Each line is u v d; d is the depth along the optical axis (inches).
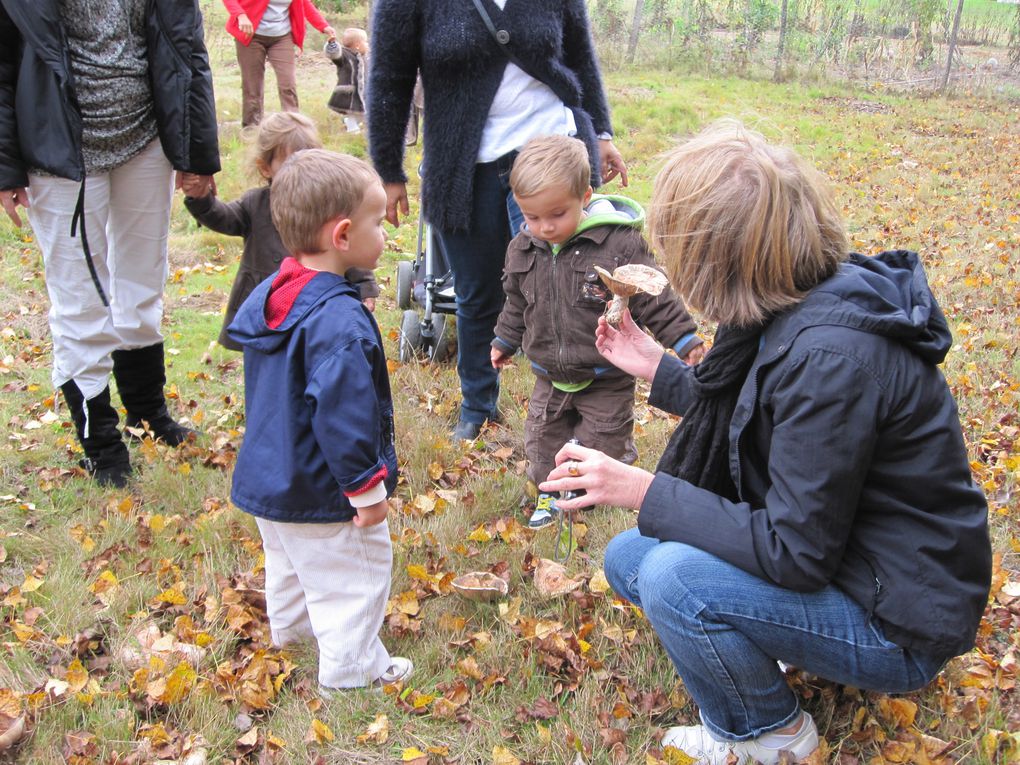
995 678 101.1
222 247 281.1
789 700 88.8
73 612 115.6
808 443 74.7
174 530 134.2
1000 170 393.7
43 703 100.4
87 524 136.6
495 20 136.9
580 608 115.6
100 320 140.1
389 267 264.1
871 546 78.8
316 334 89.3
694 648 84.0
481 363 160.6
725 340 84.0
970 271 249.8
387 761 94.7
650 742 94.9
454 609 116.6
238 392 184.7
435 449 156.9
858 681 83.2
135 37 134.3
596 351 124.6
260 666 105.5
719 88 575.2
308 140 145.6
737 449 82.7
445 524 134.1
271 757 95.1
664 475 84.4
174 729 98.6
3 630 114.3
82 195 128.5
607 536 132.2
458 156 141.6
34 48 120.0
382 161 148.7
